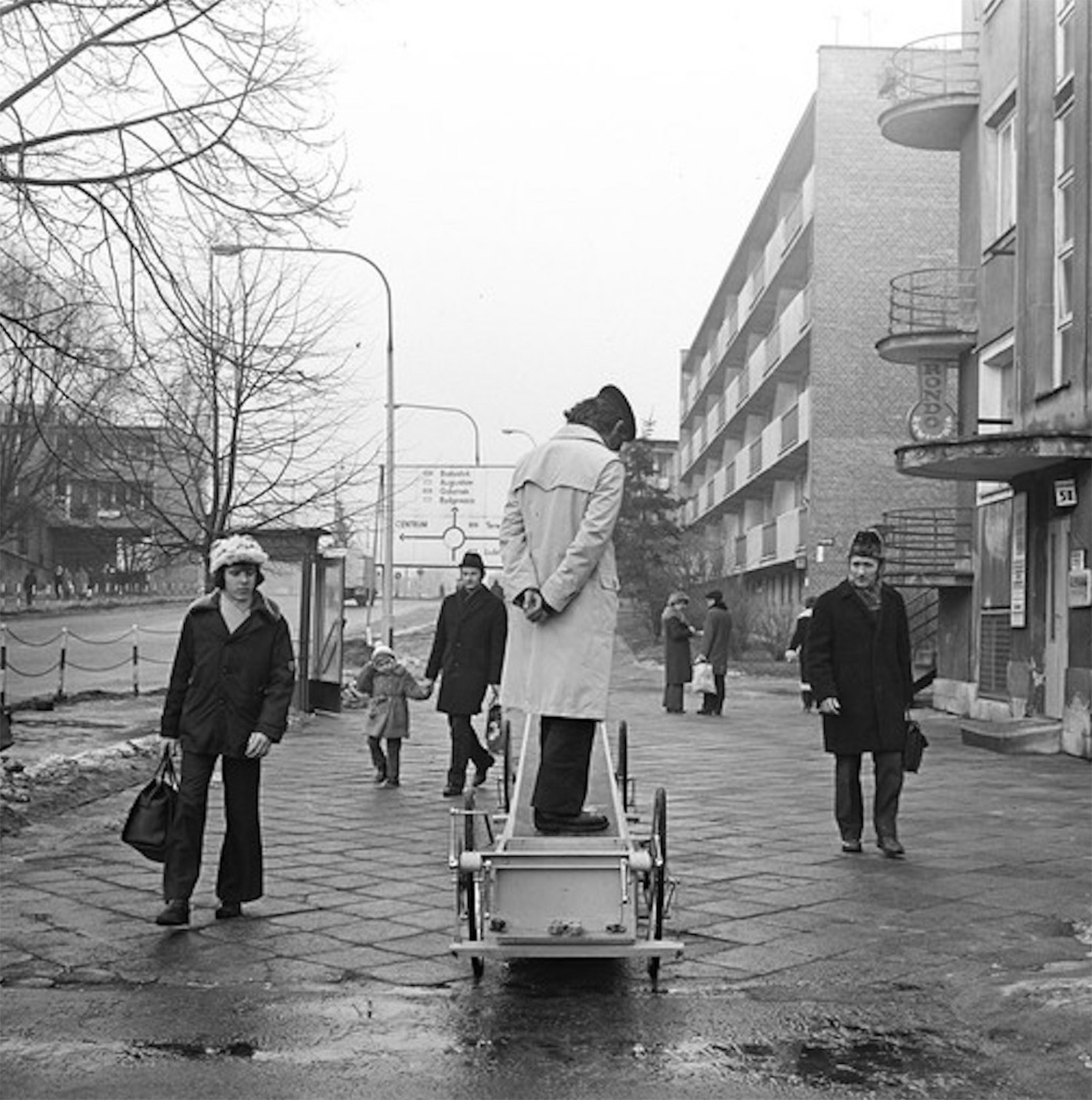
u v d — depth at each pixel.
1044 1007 6.15
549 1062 5.41
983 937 7.52
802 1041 5.70
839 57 42.12
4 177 11.95
